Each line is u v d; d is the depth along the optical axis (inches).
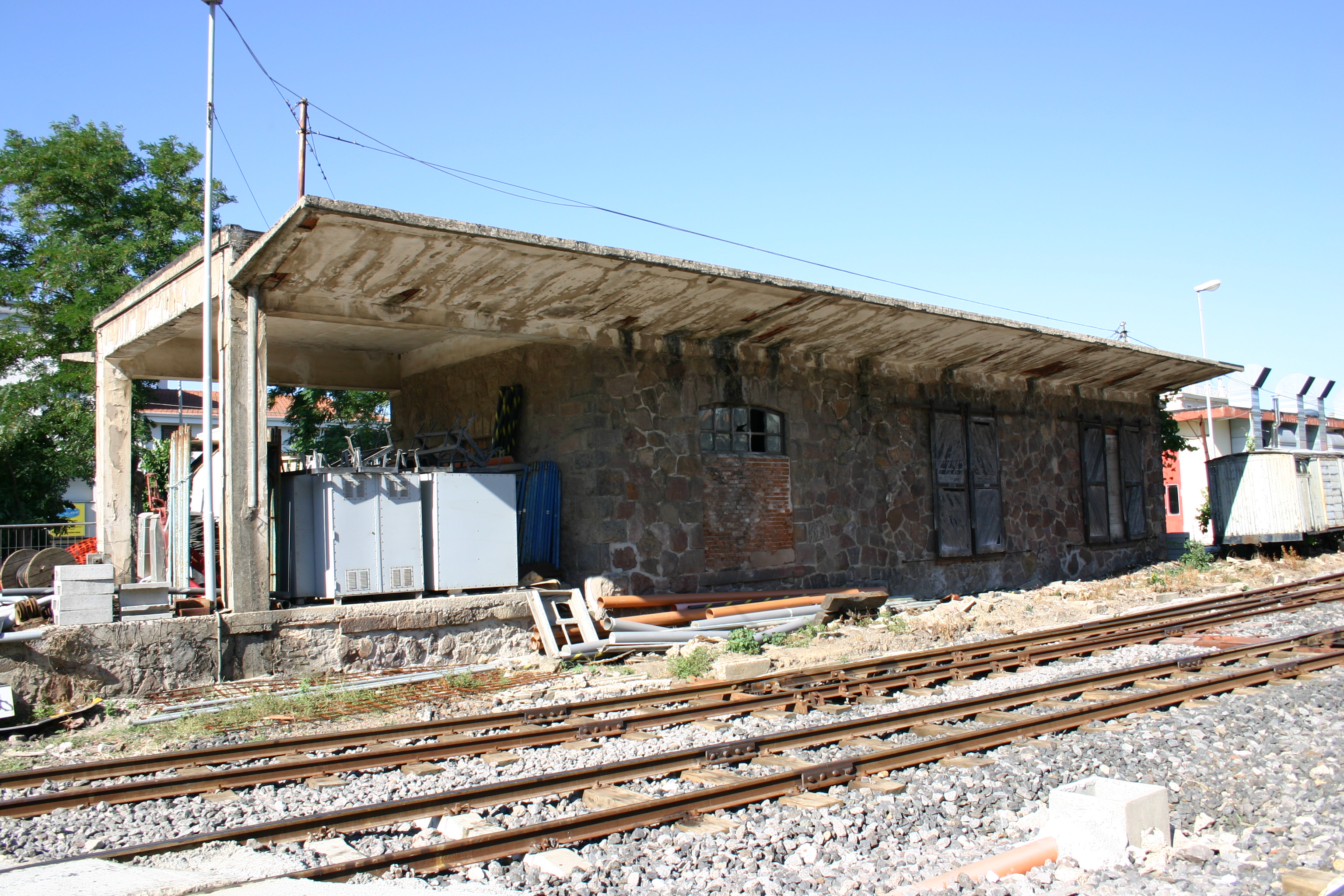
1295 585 700.7
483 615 461.4
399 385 660.7
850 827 204.8
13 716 322.7
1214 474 991.6
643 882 176.2
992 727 281.6
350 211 374.6
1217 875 176.9
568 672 434.9
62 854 189.2
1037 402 803.4
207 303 430.9
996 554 746.8
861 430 661.9
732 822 205.6
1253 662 407.8
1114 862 182.2
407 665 439.8
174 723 326.0
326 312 443.8
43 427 965.2
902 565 676.7
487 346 582.6
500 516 492.7
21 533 940.6
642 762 241.0
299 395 1027.9
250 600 409.1
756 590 584.1
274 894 156.2
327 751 284.8
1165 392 991.6
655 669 431.2
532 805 217.6
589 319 520.7
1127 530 880.3
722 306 530.3
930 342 658.2
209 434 434.6
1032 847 185.0
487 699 371.6
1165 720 307.1
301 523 447.5
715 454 582.6
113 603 380.8
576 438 532.7
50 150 1037.8
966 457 732.0
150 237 1024.9
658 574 542.3
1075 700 342.3
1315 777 241.8
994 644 466.9
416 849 175.3
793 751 269.3
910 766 251.9
